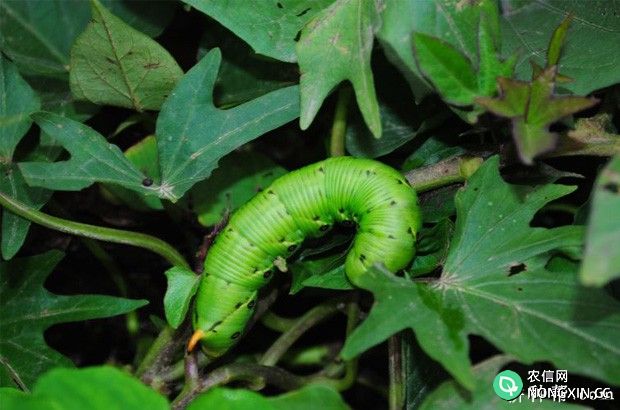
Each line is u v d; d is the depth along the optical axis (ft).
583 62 1.27
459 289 1.22
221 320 1.27
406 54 1.22
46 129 1.26
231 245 1.26
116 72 1.30
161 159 1.28
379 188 1.24
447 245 1.28
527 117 1.18
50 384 1.15
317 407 1.18
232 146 1.28
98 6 1.25
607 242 1.08
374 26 1.23
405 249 1.24
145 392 1.16
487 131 1.32
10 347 1.29
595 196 1.09
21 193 1.30
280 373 1.32
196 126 1.28
